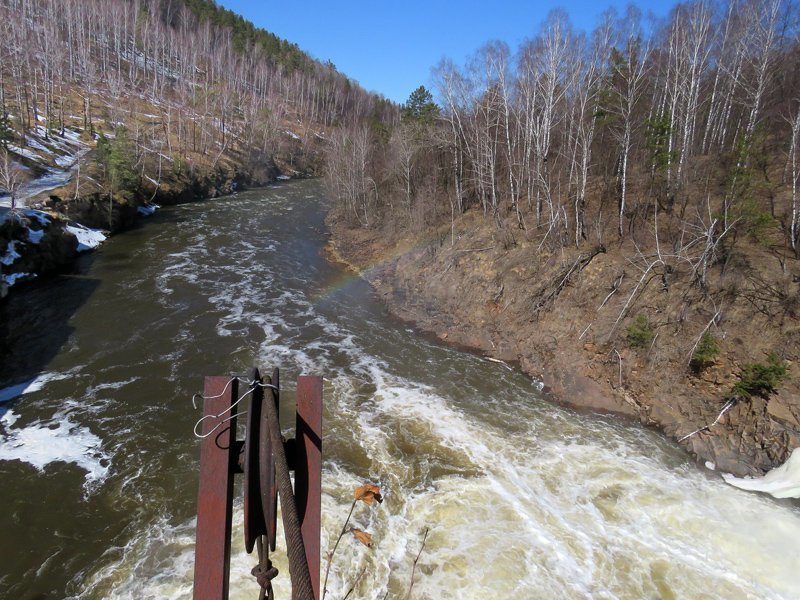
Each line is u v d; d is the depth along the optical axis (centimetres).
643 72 2667
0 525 1041
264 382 242
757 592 942
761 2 2641
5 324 1958
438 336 2158
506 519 1105
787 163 2159
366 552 999
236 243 3350
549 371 1805
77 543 1006
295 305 2373
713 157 2525
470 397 1645
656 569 988
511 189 2973
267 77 9794
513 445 1384
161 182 4428
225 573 216
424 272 2669
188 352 1814
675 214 2277
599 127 2750
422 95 5825
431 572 963
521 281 2203
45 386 1550
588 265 2077
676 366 1619
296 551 161
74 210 3106
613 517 1125
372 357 1903
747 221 1923
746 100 2814
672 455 1371
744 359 1525
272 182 6288
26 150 3869
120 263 2761
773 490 1205
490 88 3247
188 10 10400
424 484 1211
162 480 1184
